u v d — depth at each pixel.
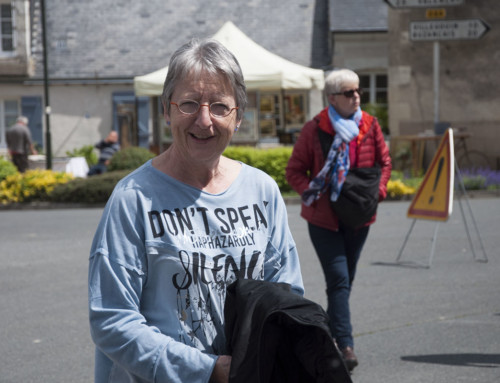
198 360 2.12
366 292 7.08
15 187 15.58
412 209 8.52
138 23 27.48
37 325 6.27
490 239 9.74
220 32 18.22
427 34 18.16
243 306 2.13
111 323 2.15
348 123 5.08
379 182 5.07
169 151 2.35
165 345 2.13
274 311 2.05
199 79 2.24
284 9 27.58
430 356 5.21
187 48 2.29
